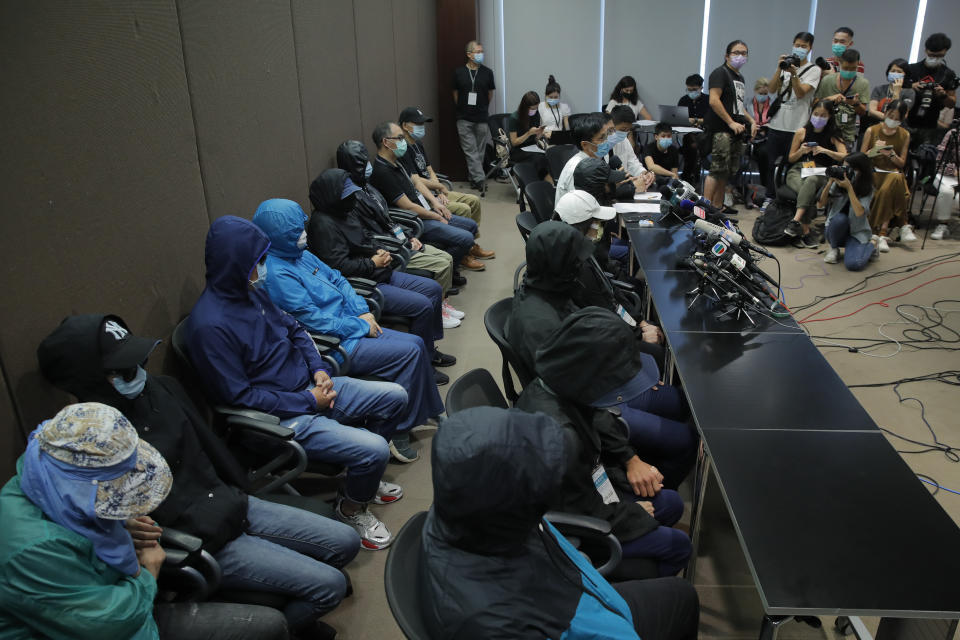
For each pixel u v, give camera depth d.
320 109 3.98
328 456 2.41
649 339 3.15
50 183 1.78
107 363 1.70
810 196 5.68
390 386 2.72
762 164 7.15
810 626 2.14
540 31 8.37
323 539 2.04
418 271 4.23
